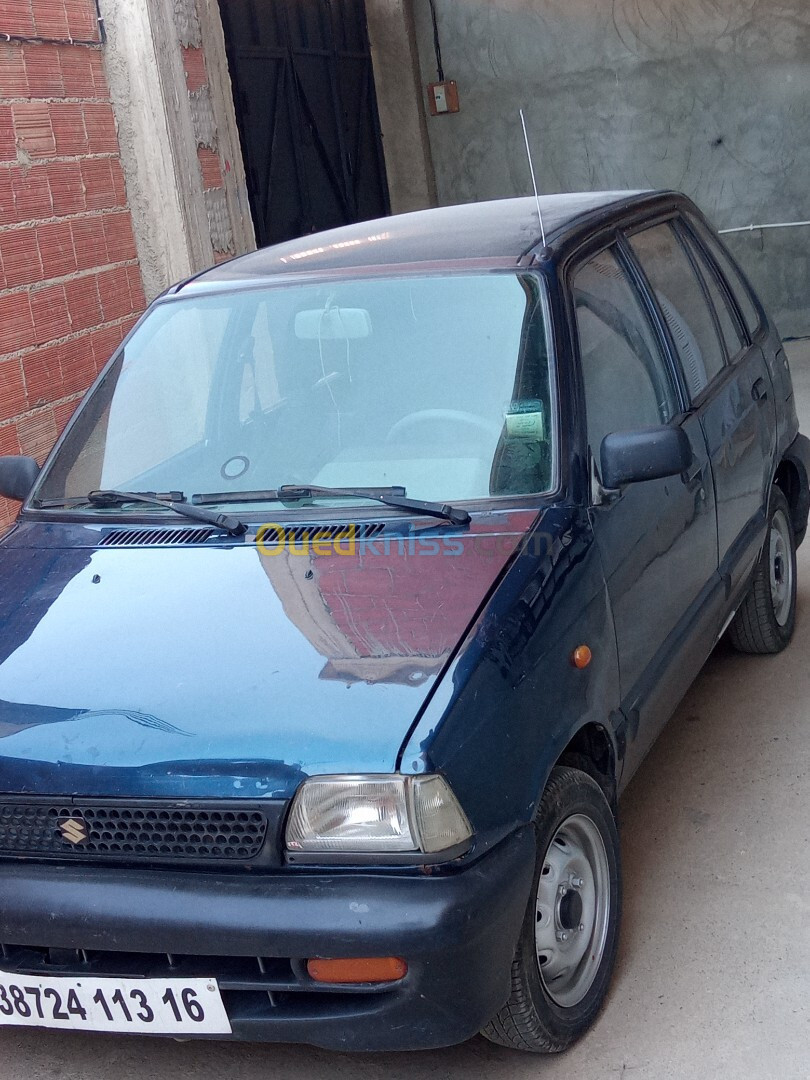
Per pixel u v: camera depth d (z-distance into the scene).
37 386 5.56
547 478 3.00
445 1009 2.31
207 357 3.58
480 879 2.32
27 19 5.50
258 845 2.34
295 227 8.64
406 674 2.46
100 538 3.19
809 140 9.40
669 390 3.69
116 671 2.63
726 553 4.01
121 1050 2.95
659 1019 2.86
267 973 2.37
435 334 3.29
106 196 6.13
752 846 3.55
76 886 2.42
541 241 3.42
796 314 9.89
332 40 9.16
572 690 2.73
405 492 3.05
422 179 10.11
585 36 9.55
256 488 3.25
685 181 9.70
